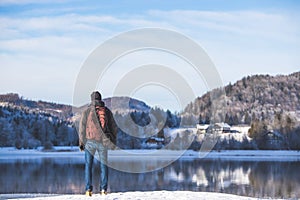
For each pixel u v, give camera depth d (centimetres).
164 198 813
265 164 5084
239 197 874
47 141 7219
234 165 4906
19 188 2475
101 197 820
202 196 856
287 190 2530
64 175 3456
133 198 808
